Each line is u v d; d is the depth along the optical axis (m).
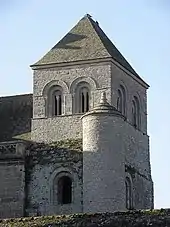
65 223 56.91
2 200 68.88
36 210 68.19
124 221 55.59
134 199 71.44
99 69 70.94
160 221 54.91
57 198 68.25
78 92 71.31
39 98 72.25
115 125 66.69
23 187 68.81
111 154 65.88
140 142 74.94
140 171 74.00
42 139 70.94
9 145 70.06
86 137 66.81
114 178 65.50
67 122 70.69
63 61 71.88
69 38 74.56
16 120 74.88
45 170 69.12
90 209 65.12
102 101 67.88
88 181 65.75
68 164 68.56
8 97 78.00
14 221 59.44
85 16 76.62
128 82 74.06
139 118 75.81
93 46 72.50
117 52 75.50
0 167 69.62
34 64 72.88
